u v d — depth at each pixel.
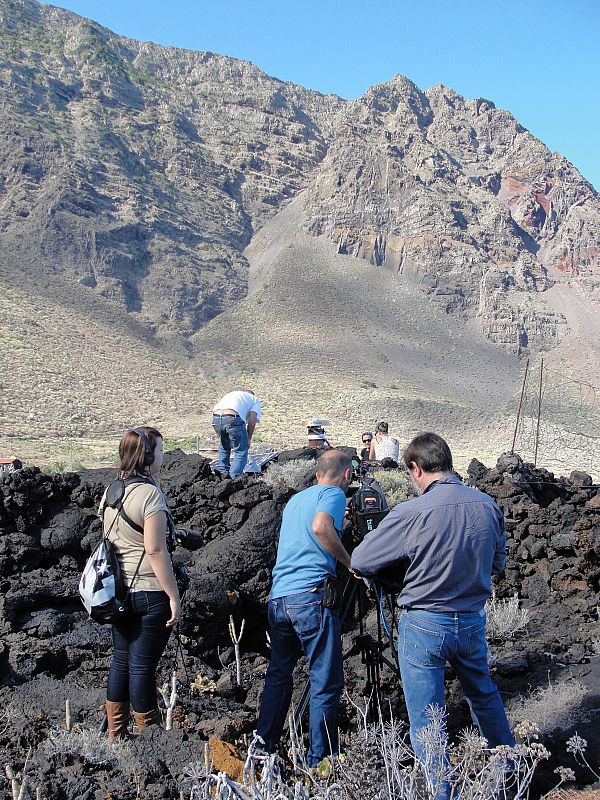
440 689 4.10
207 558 6.70
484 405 140.12
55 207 185.38
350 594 5.33
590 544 7.14
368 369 149.12
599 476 42.78
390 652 5.88
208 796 3.57
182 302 177.00
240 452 10.10
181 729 4.48
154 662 4.51
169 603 4.51
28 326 114.31
